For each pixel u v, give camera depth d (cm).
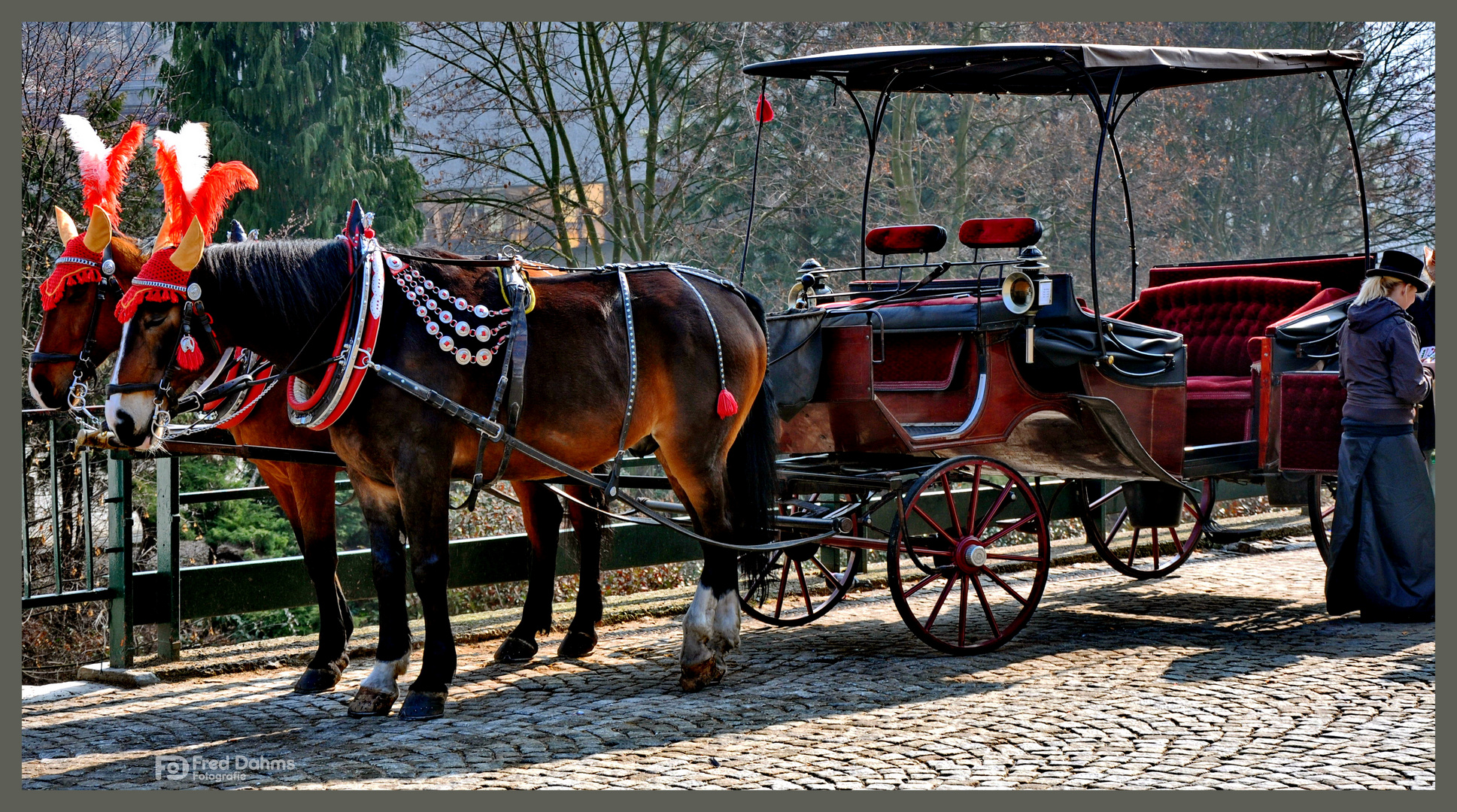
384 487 510
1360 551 650
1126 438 635
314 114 1525
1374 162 1803
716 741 470
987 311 611
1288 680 537
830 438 632
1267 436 693
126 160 479
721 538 567
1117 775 418
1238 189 1927
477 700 539
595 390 528
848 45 1594
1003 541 947
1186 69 721
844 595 737
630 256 1495
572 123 1471
